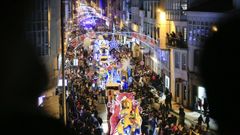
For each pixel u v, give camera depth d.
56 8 32.94
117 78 39.69
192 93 36.91
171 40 43.91
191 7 38.31
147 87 38.94
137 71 46.28
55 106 22.52
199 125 23.91
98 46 55.53
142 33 61.12
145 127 24.39
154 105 34.81
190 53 38.25
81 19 87.50
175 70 42.16
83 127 22.36
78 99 31.31
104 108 33.38
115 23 93.69
